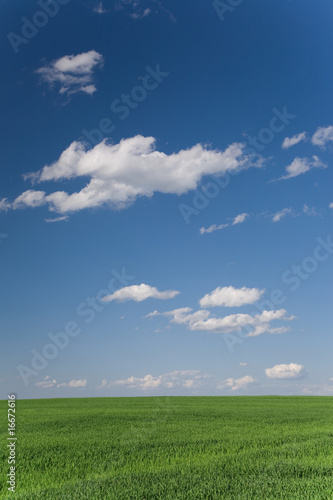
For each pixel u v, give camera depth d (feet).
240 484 41.11
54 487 41.83
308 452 56.34
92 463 52.26
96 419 94.12
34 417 98.17
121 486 40.63
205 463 50.06
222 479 42.70
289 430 78.48
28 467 50.70
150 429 78.28
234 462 50.60
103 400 178.50
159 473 45.88
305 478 42.83
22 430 78.54
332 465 47.73
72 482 43.70
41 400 182.09
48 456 55.83
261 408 128.06
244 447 60.90
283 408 129.18
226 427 81.25
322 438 67.46
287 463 49.03
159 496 37.42
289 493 37.58
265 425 85.10
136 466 50.34
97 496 37.86
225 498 37.29
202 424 86.22
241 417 99.81
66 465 50.96
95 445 62.34
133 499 37.04
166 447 60.90
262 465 48.60
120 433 74.13
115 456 55.67
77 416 99.96
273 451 56.95
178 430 77.36
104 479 43.60
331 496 36.01
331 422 91.56
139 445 62.18
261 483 41.06
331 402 161.89
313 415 106.22
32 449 59.88
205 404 147.64
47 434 73.26
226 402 160.25
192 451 58.39
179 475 44.60
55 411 117.08
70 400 180.55
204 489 39.24
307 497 36.19
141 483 41.81
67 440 66.23
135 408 128.98
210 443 63.72
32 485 42.93
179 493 37.91
